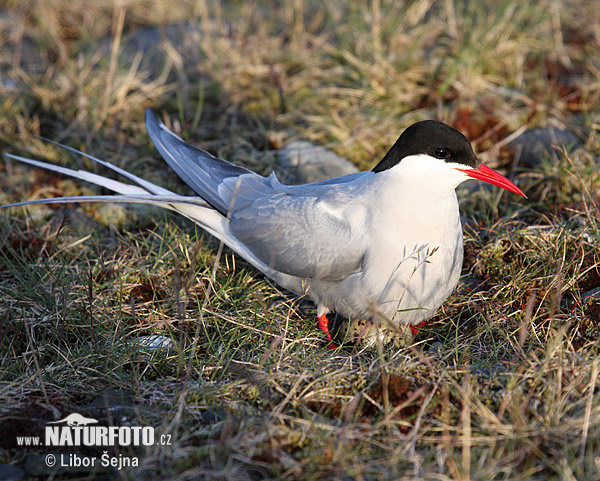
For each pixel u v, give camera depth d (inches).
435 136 328.2
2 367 331.6
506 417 297.9
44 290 383.6
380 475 271.7
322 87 589.3
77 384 329.1
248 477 273.4
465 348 334.0
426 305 351.9
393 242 336.2
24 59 649.6
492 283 394.6
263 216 370.6
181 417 302.8
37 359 343.0
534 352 322.7
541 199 458.6
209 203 393.7
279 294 395.2
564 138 512.7
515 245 412.2
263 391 314.2
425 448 285.7
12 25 695.7
